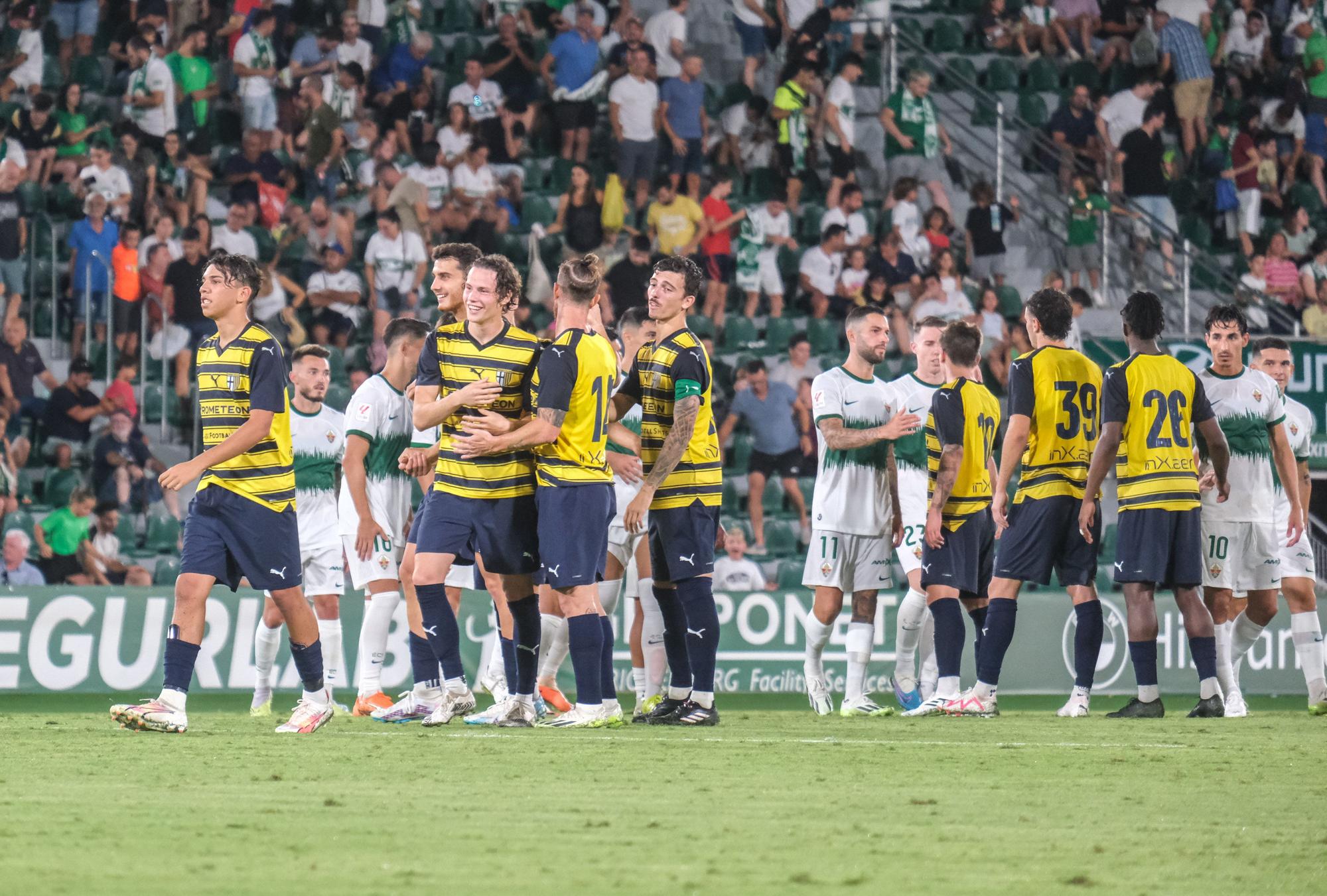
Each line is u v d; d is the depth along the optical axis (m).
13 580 36.91
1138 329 24.55
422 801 12.30
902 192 50.62
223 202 47.94
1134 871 9.43
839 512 26.08
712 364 47.38
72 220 45.19
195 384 42.50
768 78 56.06
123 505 39.75
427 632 20.52
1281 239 54.31
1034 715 25.66
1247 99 58.69
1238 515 26.52
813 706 26.88
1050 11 58.84
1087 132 54.34
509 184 50.03
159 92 46.88
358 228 47.78
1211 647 25.03
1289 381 43.97
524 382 19.70
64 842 10.08
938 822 11.46
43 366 42.66
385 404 25.03
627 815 11.59
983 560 27.38
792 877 9.02
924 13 59.69
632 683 32.47
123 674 30.06
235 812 11.55
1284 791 13.70
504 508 19.80
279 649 30.59
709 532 21.61
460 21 54.84
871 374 26.27
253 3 50.56
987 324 47.94
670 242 48.53
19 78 48.66
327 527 26.42
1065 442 24.61
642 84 50.47
